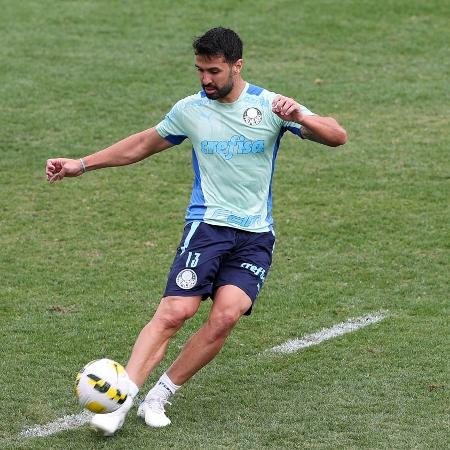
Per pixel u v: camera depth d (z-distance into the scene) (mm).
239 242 22812
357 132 45031
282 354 26578
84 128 44969
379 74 52031
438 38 56719
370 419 22578
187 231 22750
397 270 32531
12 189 38875
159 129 23219
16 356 26125
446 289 31062
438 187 39312
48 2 61469
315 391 24219
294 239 34906
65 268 32344
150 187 39469
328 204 37875
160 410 22312
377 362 25953
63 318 28656
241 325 28438
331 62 53500
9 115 46125
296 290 30891
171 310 22078
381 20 58906
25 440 21531
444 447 21188
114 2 61469
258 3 61094
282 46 55344
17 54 53656
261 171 22719
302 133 22500
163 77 51156
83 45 55188
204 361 22344
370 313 29297
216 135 22469
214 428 22141
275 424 22328
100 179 40125
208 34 21828
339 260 33250
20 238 34688
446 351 26562
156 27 57719
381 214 36906
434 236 35094
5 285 30953
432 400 23625
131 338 27453
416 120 46500
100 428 21250
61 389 24188
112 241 34656
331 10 60062
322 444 21312
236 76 22312
